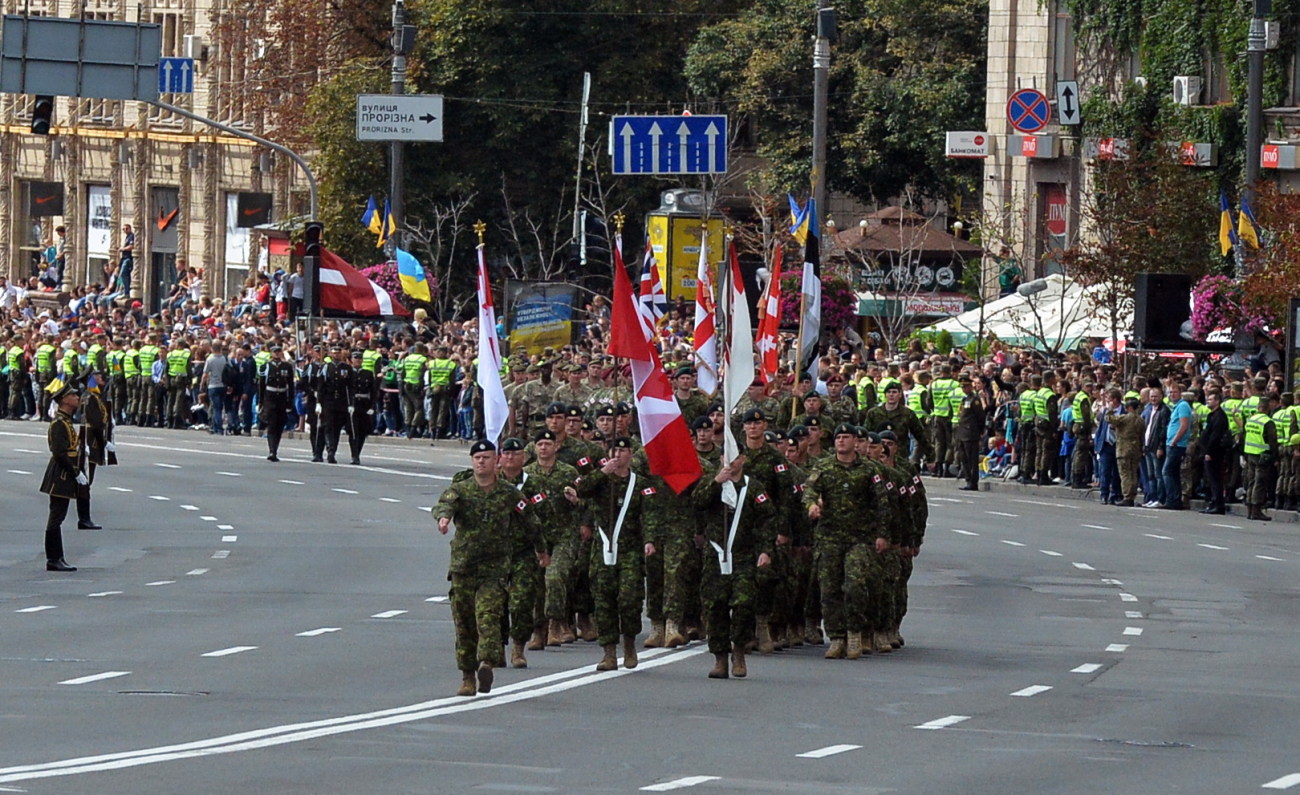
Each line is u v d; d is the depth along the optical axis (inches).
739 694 1673.2
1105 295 4498.0
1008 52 5728.3
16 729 1459.2
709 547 1765.5
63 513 2586.1
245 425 5251.0
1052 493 3900.1
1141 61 5275.6
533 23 6722.4
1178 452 3607.3
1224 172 5029.5
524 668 1812.3
